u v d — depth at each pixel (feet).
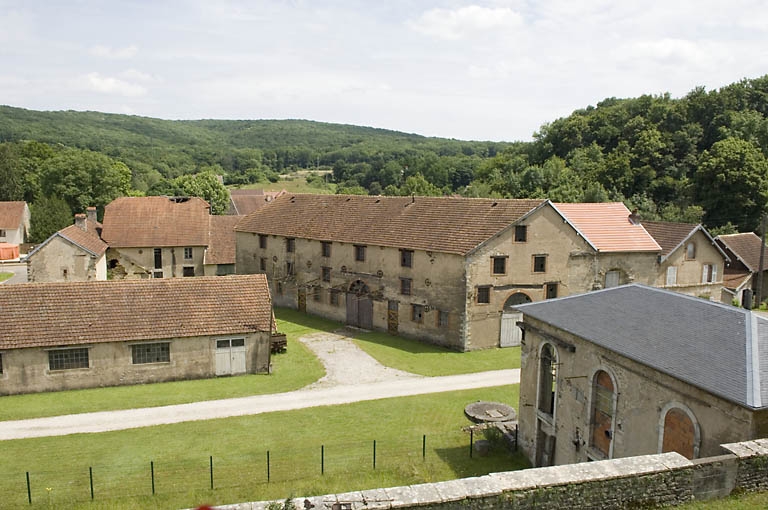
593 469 41.04
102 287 107.65
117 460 70.38
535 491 39.34
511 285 127.95
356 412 87.04
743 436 42.57
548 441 69.00
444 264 128.06
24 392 97.30
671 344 52.54
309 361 116.67
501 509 39.06
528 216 126.62
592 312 65.57
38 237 254.47
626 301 64.95
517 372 109.29
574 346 63.10
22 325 98.78
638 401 53.57
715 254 161.27
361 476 65.87
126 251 201.05
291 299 172.86
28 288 104.32
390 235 143.23
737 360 46.09
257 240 183.32
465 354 122.72
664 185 245.04
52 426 82.33
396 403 91.15
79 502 60.39
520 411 75.15
